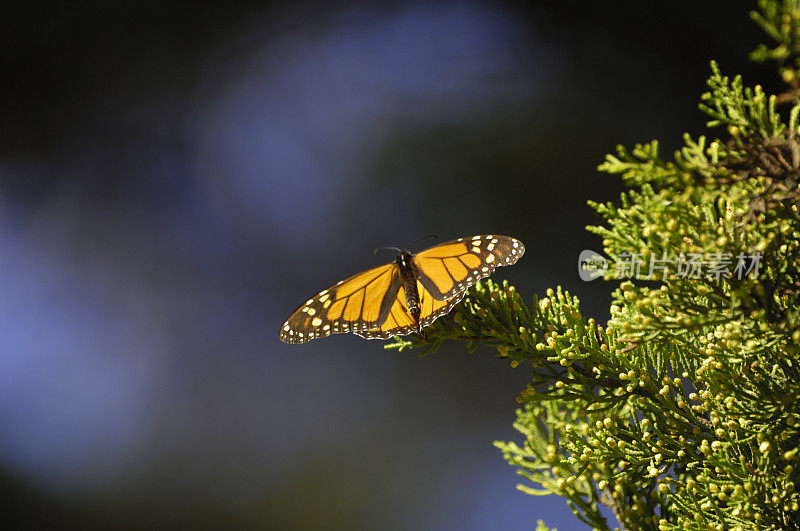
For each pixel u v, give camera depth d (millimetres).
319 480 2715
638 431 1520
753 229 1493
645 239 1505
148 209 3402
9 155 3436
